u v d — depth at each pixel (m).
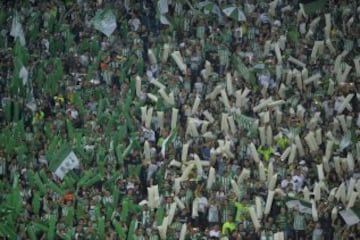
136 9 161.25
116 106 150.50
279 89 154.62
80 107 150.50
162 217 139.88
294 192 144.38
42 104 152.00
